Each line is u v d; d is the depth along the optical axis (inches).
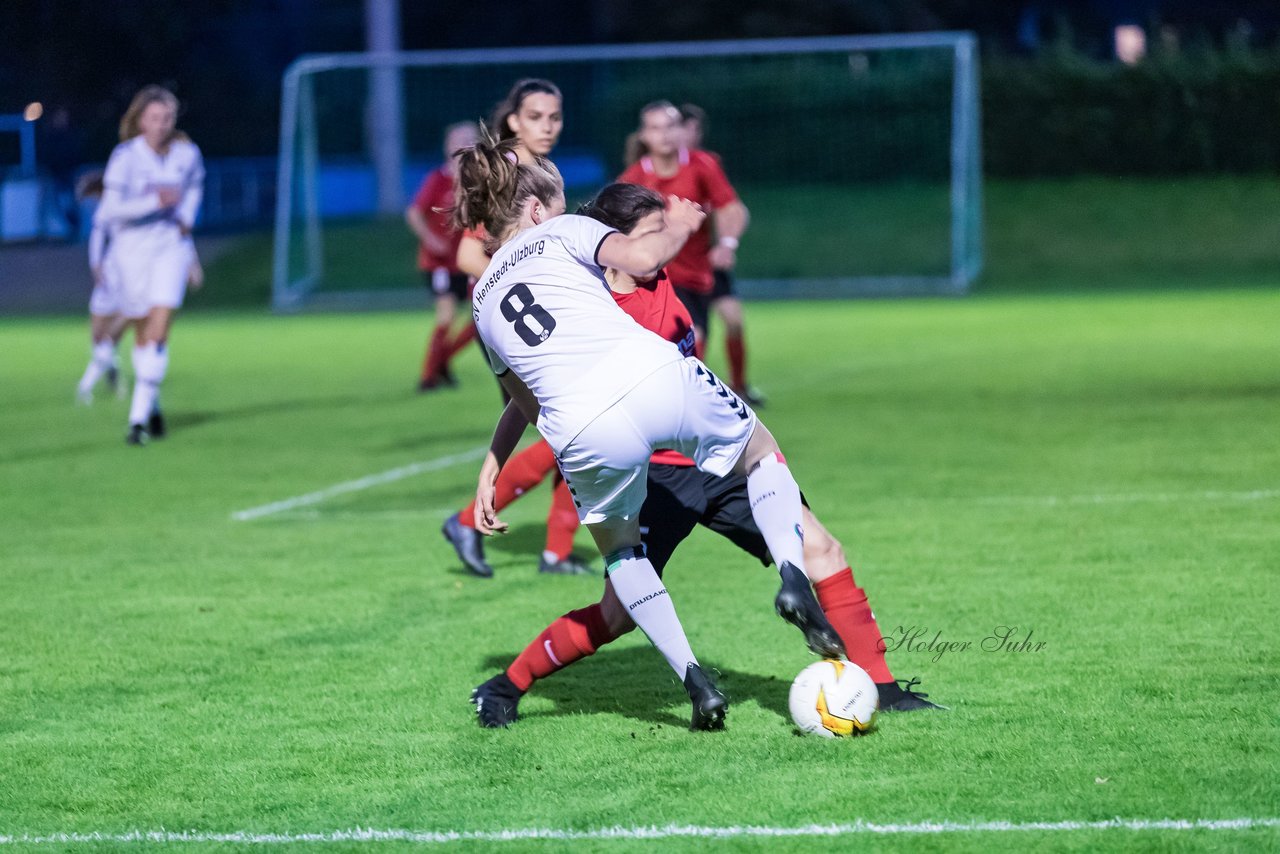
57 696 460.4
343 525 738.8
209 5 3890.3
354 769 389.7
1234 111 3026.6
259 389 1397.6
